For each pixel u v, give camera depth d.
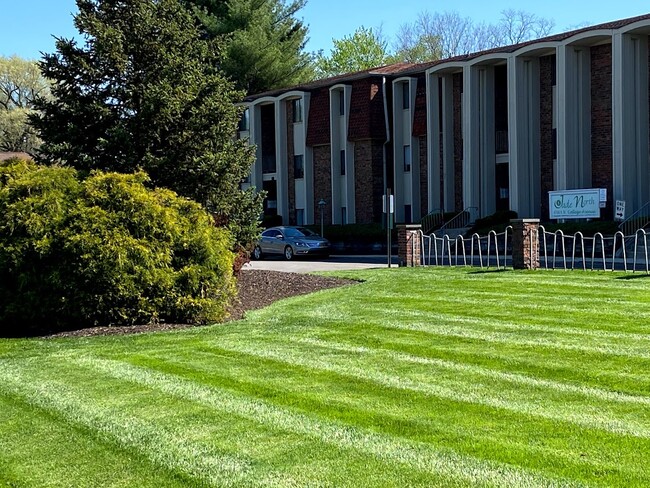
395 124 39.12
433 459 5.54
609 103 30.55
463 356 8.85
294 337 10.49
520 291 13.93
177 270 12.55
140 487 5.30
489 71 34.53
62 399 7.60
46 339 11.18
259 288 16.95
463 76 34.69
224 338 10.63
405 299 13.65
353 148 40.69
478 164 34.88
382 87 39.72
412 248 21.62
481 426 6.25
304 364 8.75
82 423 6.77
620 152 28.52
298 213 44.16
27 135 59.44
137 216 12.01
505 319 11.14
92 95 15.59
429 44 67.31
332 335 10.52
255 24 50.19
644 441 5.76
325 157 42.69
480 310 12.03
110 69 15.43
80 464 5.77
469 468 5.34
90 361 9.38
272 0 52.00
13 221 11.64
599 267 20.33
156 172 15.48
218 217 16.44
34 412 7.18
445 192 36.66
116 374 8.60
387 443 5.93
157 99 14.74
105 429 6.57
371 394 7.36
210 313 12.45
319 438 6.12
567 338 9.58
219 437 6.25
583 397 7.00
